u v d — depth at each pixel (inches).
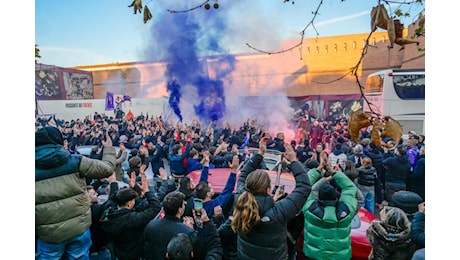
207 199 125.3
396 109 468.4
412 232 101.9
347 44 745.6
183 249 83.2
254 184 88.2
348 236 110.8
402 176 232.7
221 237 105.0
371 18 83.1
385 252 103.8
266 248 86.2
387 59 702.5
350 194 113.0
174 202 97.3
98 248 117.3
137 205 125.5
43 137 94.7
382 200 255.3
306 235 114.8
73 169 99.4
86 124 627.2
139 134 514.6
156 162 280.5
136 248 112.3
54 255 99.0
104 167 109.1
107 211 111.7
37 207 95.2
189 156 242.8
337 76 760.3
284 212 86.5
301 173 94.8
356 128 85.2
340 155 272.5
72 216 99.5
